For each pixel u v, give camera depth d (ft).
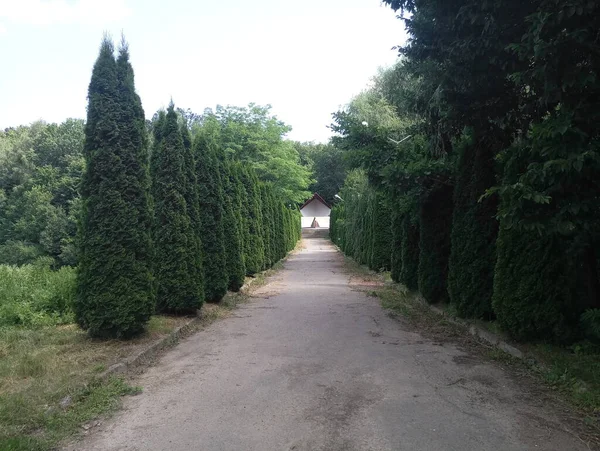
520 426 13.64
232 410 15.07
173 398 16.38
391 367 20.06
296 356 22.06
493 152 27.02
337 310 36.29
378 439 12.75
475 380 18.16
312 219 266.16
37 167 114.62
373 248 66.74
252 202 61.00
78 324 24.40
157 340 24.22
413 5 21.36
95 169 23.80
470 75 18.90
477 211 27.55
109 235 23.72
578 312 21.21
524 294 21.30
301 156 244.63
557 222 15.47
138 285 24.13
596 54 14.69
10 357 20.21
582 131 14.51
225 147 121.49
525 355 20.53
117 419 14.52
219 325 30.83
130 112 24.56
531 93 19.45
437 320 31.07
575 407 15.12
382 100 80.12
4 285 34.55
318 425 13.74
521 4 16.33
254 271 60.18
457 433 13.14
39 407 14.62
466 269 28.02
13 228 101.19
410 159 33.47
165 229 31.24
